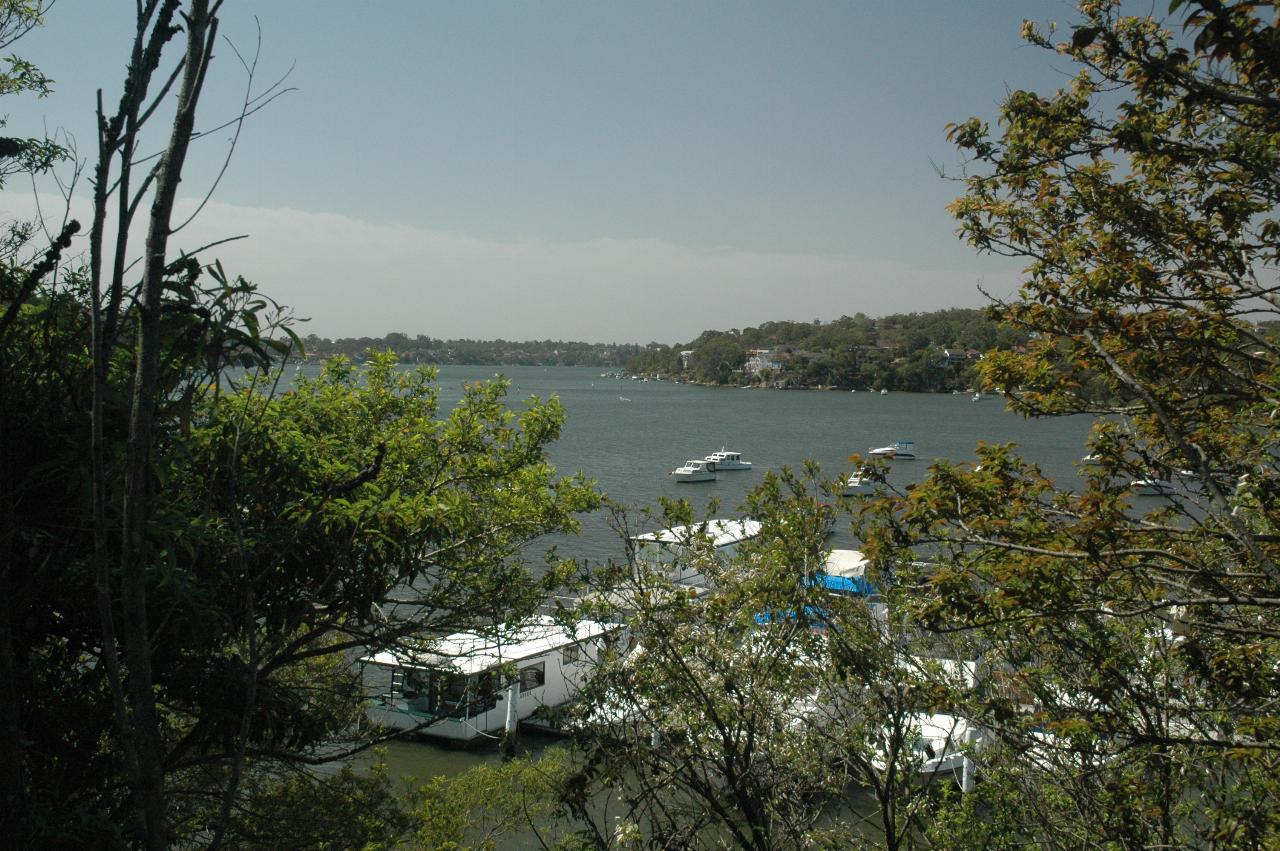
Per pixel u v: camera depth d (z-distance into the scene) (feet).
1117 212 27.17
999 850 31.53
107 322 13.58
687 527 34.55
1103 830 27.76
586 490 52.75
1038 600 23.36
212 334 15.47
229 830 37.24
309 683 45.78
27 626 26.11
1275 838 19.13
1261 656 23.11
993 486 25.34
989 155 29.37
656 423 545.85
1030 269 28.53
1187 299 25.82
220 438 30.91
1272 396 24.85
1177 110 26.37
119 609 27.02
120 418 23.08
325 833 40.04
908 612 27.66
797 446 410.72
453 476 50.72
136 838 23.44
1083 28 22.30
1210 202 26.08
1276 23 18.15
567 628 34.88
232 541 29.55
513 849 45.75
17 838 16.83
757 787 30.40
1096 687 26.58
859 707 31.42
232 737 30.86
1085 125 27.30
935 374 611.88
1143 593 23.67
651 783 31.19
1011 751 30.04
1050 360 28.19
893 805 30.83
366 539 36.01
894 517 26.96
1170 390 26.68
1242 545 24.23
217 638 30.25
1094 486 27.35
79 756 27.32
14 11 29.66
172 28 13.37
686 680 31.27
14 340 23.59
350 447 45.98
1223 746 21.20
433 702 49.37
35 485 22.91
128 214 13.44
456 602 48.34
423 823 43.68
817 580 31.63
